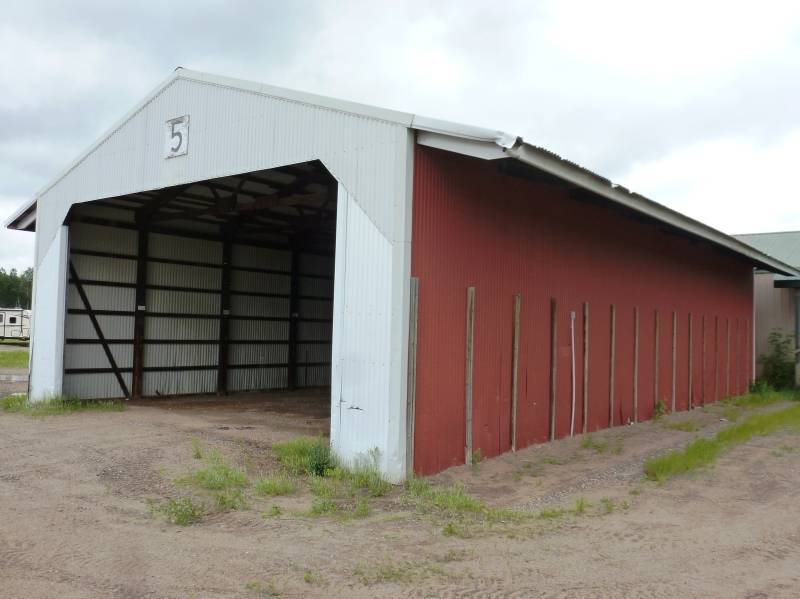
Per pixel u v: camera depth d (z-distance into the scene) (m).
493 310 9.96
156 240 16.20
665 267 15.91
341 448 8.62
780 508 7.30
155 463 8.92
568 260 11.98
